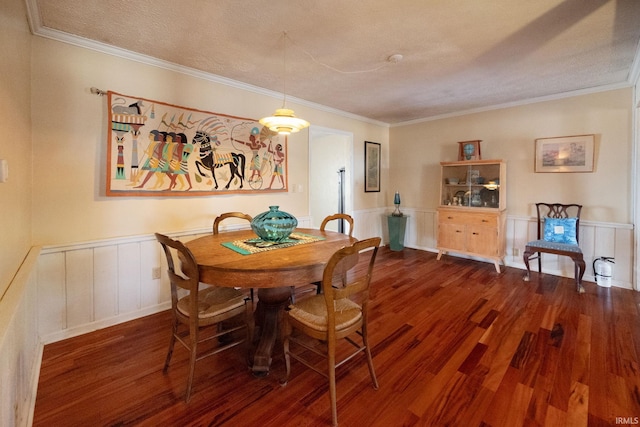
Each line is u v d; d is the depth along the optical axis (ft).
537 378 5.89
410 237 17.38
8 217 4.68
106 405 5.21
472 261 14.47
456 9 6.33
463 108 14.30
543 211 12.60
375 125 17.06
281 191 12.14
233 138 10.55
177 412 5.07
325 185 18.40
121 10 6.30
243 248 6.65
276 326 6.79
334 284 11.27
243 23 6.84
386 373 6.11
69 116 7.39
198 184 9.71
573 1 6.07
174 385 5.76
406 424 4.82
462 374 6.05
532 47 8.07
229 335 7.50
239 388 5.70
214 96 10.09
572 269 12.00
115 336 7.59
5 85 4.72
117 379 5.91
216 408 5.17
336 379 5.93
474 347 7.02
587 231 11.59
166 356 6.63
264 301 6.91
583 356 6.59
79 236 7.64
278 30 7.16
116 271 8.22
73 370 6.18
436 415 4.99
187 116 9.39
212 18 6.64
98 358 6.62
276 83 10.79
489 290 10.65
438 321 8.35
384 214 17.97
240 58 8.70
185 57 8.59
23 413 4.69
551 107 12.28
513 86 11.21
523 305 9.36
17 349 4.25
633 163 10.53
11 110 5.08
